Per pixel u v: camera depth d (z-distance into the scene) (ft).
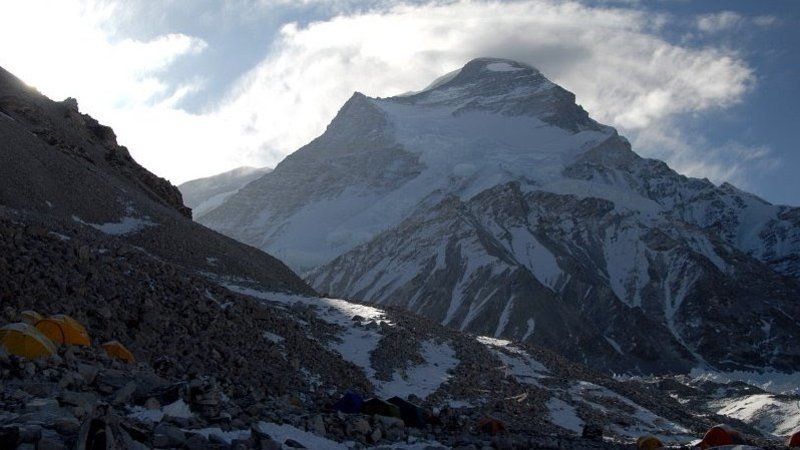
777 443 173.17
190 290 148.36
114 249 155.63
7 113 296.51
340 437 94.17
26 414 69.97
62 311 114.01
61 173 246.47
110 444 62.80
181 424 78.89
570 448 113.39
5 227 127.24
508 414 172.65
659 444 131.13
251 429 76.95
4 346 88.22
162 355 118.21
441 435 113.09
